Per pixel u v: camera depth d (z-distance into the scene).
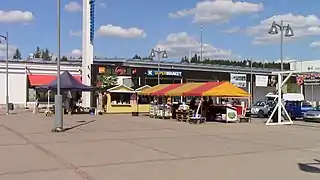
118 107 41.69
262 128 23.45
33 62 53.12
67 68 55.38
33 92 52.44
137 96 39.72
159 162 11.10
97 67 50.06
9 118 30.59
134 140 16.45
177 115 30.06
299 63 67.00
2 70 51.28
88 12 49.59
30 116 33.31
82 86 37.66
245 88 63.09
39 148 13.85
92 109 38.72
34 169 10.01
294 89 59.78
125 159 11.55
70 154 12.48
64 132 19.62
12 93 51.69
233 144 15.39
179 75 56.66
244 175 9.41
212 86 28.44
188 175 9.37
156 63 60.56
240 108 30.23
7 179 8.88
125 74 52.50
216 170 10.01
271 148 14.30
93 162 11.02
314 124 27.81
